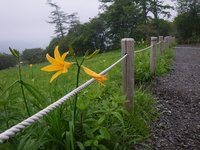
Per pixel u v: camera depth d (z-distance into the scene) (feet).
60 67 6.11
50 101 8.23
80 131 8.41
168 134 12.12
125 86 12.46
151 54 23.30
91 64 34.24
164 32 151.43
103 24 133.59
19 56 8.05
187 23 135.23
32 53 127.85
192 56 47.50
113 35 134.72
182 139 11.75
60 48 135.23
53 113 7.77
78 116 8.61
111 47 135.74
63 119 8.08
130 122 11.47
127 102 12.44
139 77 21.21
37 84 19.88
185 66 33.35
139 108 13.41
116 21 132.26
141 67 22.61
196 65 34.76
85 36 133.08
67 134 7.44
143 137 11.15
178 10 143.23
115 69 22.68
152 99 16.01
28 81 22.09
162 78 23.41
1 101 7.54
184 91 19.57
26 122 4.31
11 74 33.24
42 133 7.29
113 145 9.12
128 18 130.31
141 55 26.76
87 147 8.38
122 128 9.97
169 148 10.92
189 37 136.36
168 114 14.60
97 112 9.40
